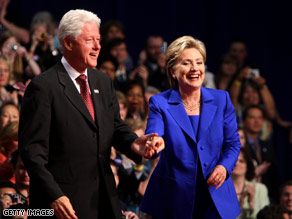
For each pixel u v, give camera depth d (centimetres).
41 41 1755
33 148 797
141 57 2186
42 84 827
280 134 2244
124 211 1142
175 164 881
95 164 838
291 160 2261
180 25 2441
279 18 2505
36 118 810
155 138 806
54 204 777
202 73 893
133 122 1473
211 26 2464
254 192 1552
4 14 2016
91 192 830
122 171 1318
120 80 1828
